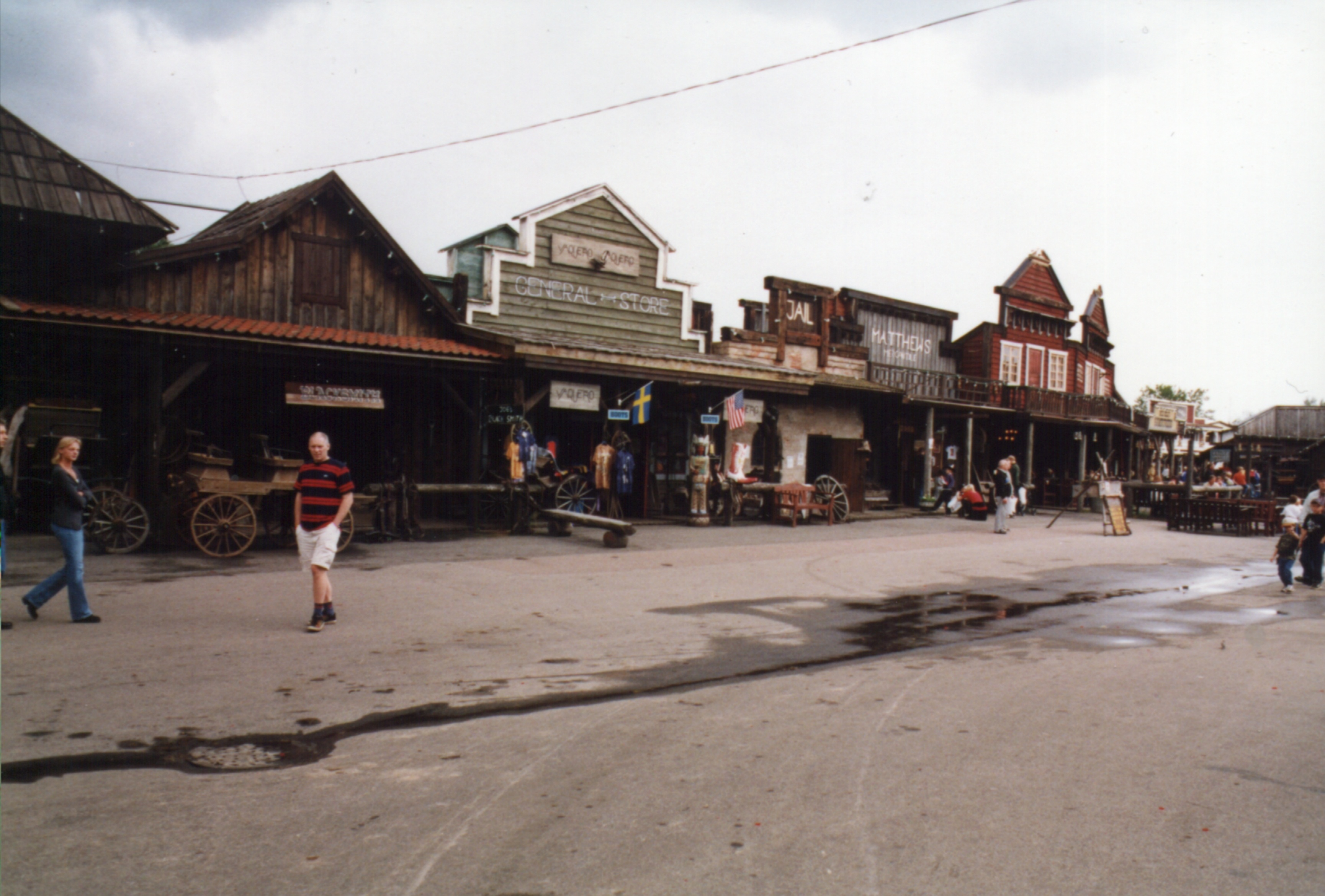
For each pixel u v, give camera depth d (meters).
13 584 9.23
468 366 15.06
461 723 5.44
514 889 3.36
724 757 4.88
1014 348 31.83
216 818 3.95
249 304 14.88
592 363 16.20
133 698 5.62
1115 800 4.38
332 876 3.43
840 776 4.62
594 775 4.58
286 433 16.02
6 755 4.61
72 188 12.83
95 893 3.25
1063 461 35.12
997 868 3.62
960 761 4.89
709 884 3.43
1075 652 7.94
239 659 6.64
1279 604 11.13
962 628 8.96
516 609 9.01
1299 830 4.07
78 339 11.91
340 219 15.81
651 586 10.76
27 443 11.70
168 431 14.35
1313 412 52.28
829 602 10.25
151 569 10.39
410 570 11.09
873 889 3.41
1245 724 5.76
